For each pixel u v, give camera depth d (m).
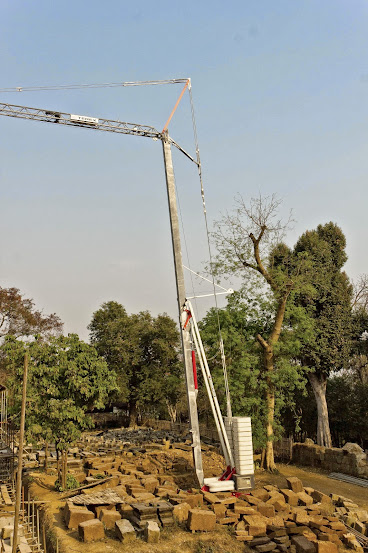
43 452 28.81
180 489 19.16
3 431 25.17
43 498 18.50
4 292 51.06
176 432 42.97
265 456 27.75
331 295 35.56
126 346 53.50
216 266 28.52
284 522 16.61
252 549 15.05
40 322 53.47
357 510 18.84
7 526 14.20
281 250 37.75
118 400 53.59
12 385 19.80
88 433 44.88
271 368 27.61
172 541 14.54
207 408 36.44
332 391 40.06
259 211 36.94
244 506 17.41
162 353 53.88
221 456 27.48
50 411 19.27
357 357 42.28
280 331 28.16
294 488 19.88
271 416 27.11
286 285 27.64
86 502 15.88
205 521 15.47
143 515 15.25
